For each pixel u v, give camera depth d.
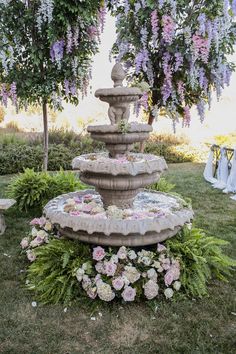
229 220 4.42
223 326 2.09
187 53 3.72
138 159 2.68
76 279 2.40
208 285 2.62
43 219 3.11
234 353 1.84
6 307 2.26
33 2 4.36
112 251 2.46
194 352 1.84
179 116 4.36
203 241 2.79
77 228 2.41
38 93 4.68
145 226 2.37
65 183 4.57
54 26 4.27
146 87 3.03
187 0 3.69
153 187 4.23
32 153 8.00
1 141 8.90
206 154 10.13
